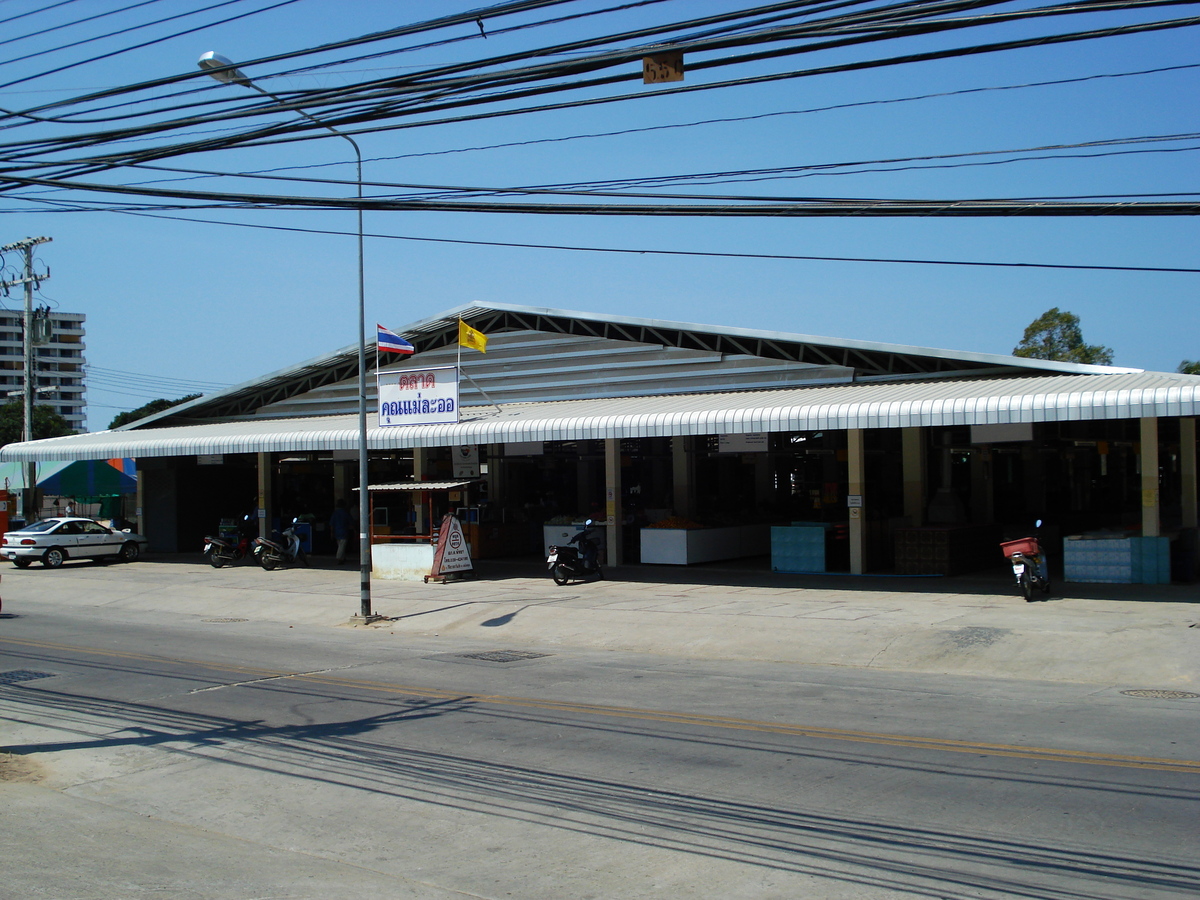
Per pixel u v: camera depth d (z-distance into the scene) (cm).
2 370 13650
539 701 1157
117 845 688
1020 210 919
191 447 2828
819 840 665
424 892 594
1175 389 1579
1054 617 1594
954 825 689
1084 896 560
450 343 3019
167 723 1073
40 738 1016
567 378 2786
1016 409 1705
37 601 2427
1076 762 845
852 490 2259
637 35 841
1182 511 2088
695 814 728
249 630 1889
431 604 2092
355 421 2930
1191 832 665
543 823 718
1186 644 1353
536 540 3105
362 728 1030
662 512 2852
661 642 1622
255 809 780
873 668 1392
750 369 2520
